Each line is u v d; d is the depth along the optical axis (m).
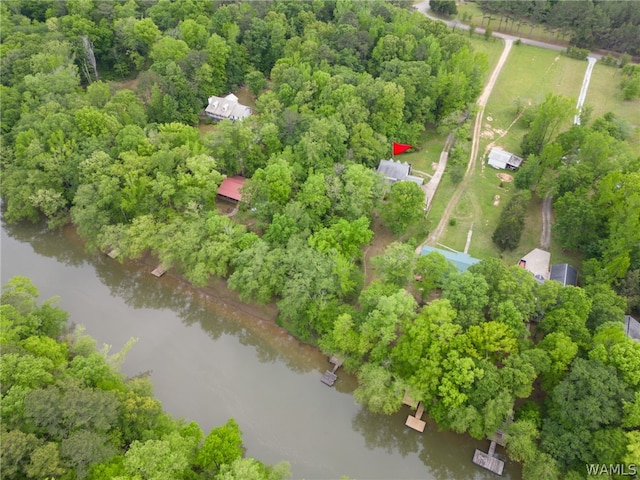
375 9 165.00
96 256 106.12
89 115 108.06
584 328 72.06
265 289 84.69
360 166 100.62
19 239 111.12
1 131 114.81
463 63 133.00
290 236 90.88
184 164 102.25
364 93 120.12
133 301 98.06
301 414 79.50
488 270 79.81
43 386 65.88
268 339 89.75
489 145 130.50
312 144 102.94
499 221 103.00
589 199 99.50
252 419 78.56
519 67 163.75
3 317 73.50
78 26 147.62
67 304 97.44
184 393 82.19
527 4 175.38
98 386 69.75
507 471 71.62
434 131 136.62
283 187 96.94
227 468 60.84
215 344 90.12
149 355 88.38
